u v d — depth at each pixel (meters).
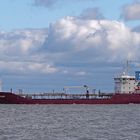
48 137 118.25
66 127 146.38
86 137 118.62
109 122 168.88
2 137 117.38
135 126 150.38
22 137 117.81
